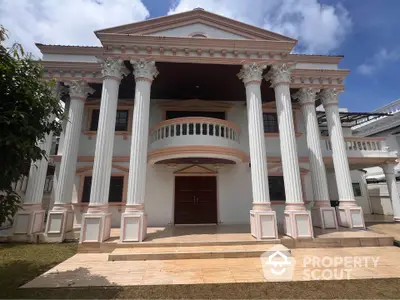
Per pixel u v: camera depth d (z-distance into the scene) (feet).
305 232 22.07
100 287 13.20
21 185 32.01
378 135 50.16
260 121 24.59
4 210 10.96
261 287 13.16
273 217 22.07
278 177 34.96
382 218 41.63
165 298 11.86
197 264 17.20
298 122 37.22
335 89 31.07
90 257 19.12
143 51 25.11
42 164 26.81
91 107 35.04
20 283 13.83
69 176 27.14
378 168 50.57
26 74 12.17
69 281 14.03
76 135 28.45
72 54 31.01
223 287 13.16
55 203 25.96
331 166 38.58
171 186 33.42
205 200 33.60
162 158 28.86
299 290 12.73
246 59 25.86
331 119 30.68
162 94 34.65
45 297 11.94
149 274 15.20
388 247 21.66
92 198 21.74
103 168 22.45
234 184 34.12
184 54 25.48
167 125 28.84
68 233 25.26
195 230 27.30
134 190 22.03
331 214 27.66
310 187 34.65
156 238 22.43
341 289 12.81
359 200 50.65
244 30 26.99
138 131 23.24
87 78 29.35
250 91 25.43
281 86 25.89
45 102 12.37
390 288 12.89
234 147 29.48
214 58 25.73
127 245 20.31
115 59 24.79
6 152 10.48
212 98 36.01
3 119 9.86
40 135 11.96
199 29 27.32
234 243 20.93
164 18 26.55
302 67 33.01
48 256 19.36
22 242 24.13
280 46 25.81
